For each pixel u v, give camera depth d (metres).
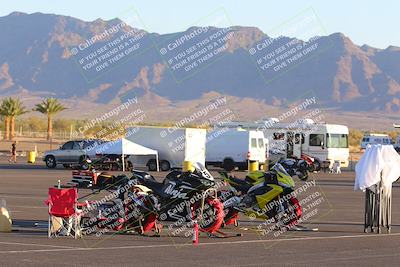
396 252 18.52
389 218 22.45
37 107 110.31
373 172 21.97
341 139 66.88
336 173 62.59
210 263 16.20
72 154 57.22
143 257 16.81
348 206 31.38
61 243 18.69
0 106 112.19
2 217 20.70
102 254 17.11
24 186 38.31
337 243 19.91
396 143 97.25
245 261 16.58
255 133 63.31
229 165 63.28
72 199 19.53
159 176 50.41
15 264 15.45
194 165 20.55
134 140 59.66
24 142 101.19
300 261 16.73
